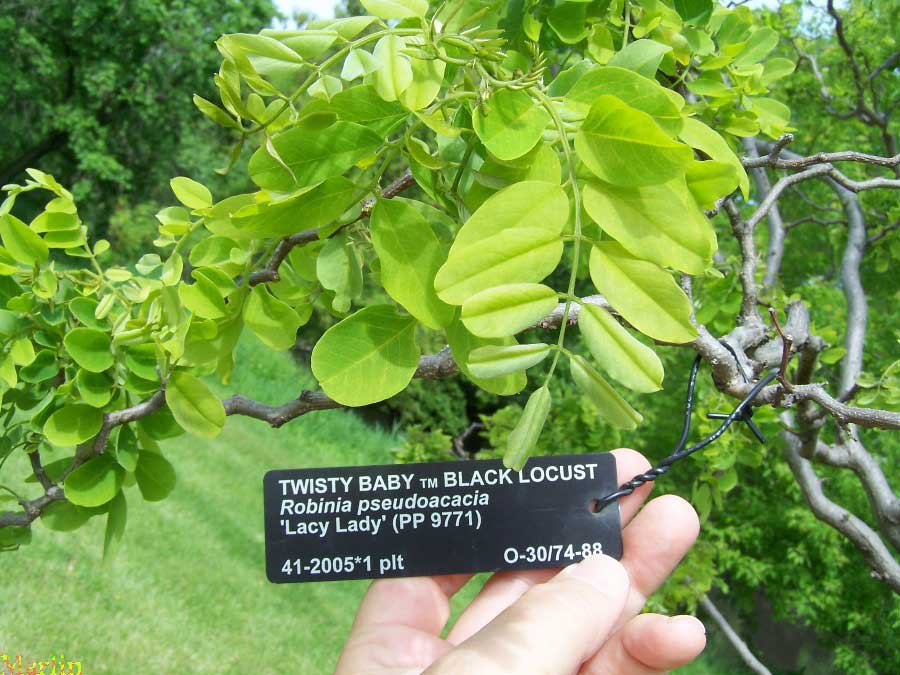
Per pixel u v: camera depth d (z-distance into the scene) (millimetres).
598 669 165
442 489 164
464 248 108
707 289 331
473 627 186
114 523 187
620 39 207
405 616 187
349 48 118
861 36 679
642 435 985
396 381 125
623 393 870
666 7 199
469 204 129
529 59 162
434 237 125
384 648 181
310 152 121
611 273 112
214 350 164
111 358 176
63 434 174
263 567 812
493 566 163
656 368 111
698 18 210
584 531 165
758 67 234
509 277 109
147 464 189
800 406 264
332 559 161
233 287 158
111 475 183
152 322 177
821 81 608
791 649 1370
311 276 183
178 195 168
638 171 108
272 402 1411
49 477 195
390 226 125
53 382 193
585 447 628
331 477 163
